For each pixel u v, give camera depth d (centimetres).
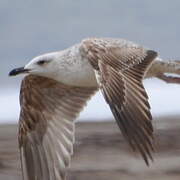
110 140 1914
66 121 1284
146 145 1041
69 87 1274
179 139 1919
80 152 1842
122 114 1057
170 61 1211
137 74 1104
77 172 1719
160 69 1212
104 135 1958
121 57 1127
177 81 1228
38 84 1273
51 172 1275
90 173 1711
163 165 1756
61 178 1268
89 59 1144
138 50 1147
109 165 1759
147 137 1042
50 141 1283
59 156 1276
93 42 1177
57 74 1239
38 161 1283
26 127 1288
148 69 1133
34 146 1286
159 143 1892
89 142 1906
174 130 1997
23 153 1290
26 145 1290
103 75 1096
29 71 1250
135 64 1119
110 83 1085
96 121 2138
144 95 1066
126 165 1755
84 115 2208
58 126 1284
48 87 1277
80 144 1889
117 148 1866
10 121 2323
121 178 1688
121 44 1162
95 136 1950
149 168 1741
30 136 1289
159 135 1958
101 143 1897
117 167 1745
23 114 1284
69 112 1285
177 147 1861
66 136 1280
